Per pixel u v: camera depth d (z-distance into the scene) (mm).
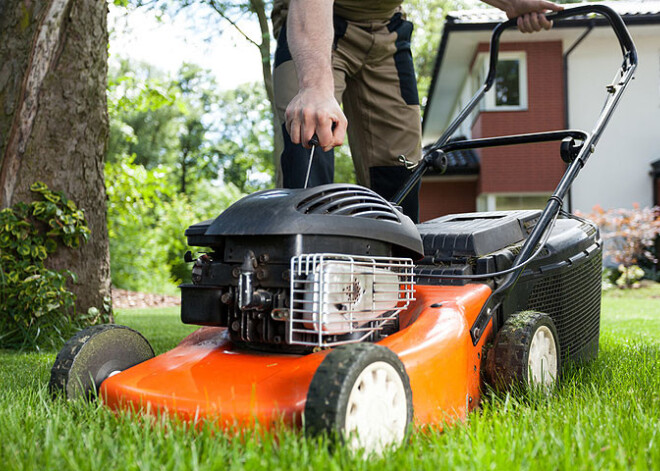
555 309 2639
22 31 4566
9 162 4492
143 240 16531
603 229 13898
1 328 4332
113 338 1995
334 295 1658
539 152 14312
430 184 16250
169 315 8250
